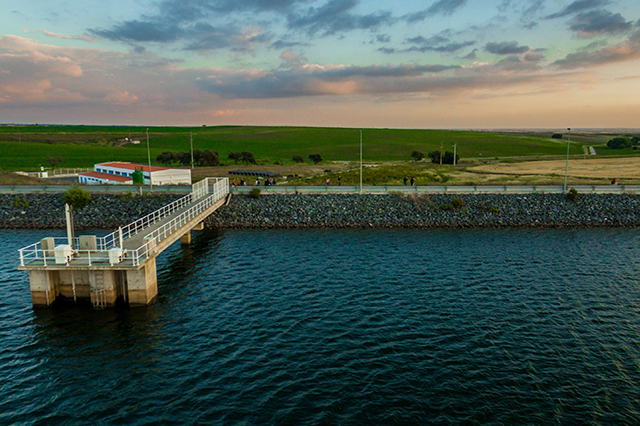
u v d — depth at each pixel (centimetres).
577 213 6066
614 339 2489
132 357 2278
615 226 5747
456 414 1820
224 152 19150
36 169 11656
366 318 2772
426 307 2953
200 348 2377
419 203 6281
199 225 5450
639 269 3819
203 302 3044
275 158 17262
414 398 1927
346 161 16062
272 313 2852
